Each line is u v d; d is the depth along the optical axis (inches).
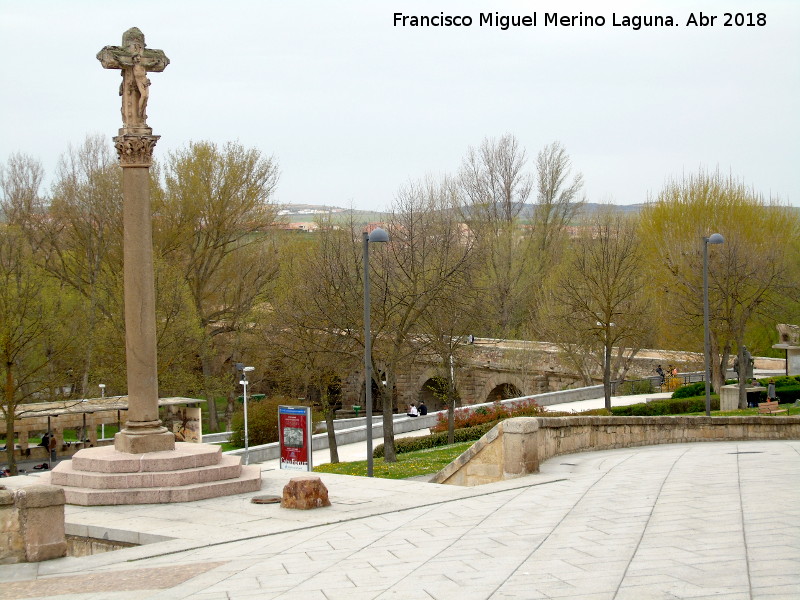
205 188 2239.2
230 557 522.6
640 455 885.2
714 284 1884.8
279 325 1736.0
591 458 864.9
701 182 2357.3
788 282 2053.4
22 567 527.8
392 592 404.2
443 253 1610.5
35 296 1701.5
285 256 2294.5
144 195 786.2
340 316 1524.4
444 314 1589.6
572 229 3043.8
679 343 2182.6
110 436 2294.5
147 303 785.6
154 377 789.2
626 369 2258.9
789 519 487.5
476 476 816.9
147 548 562.6
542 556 449.7
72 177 2303.2
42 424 1967.3
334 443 1569.9
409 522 589.9
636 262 2071.9
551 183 3068.4
